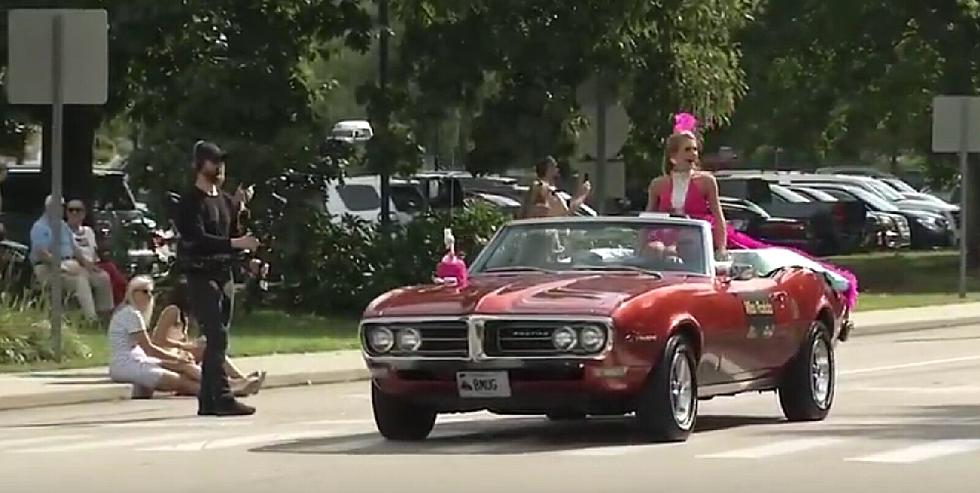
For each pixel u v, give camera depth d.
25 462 40.44
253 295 86.19
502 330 39.84
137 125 99.12
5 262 80.69
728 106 89.50
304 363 65.69
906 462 39.09
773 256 50.56
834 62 122.56
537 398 40.03
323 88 87.19
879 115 123.88
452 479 36.38
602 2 84.88
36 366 63.31
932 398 55.56
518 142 86.25
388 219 89.62
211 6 85.44
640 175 88.56
